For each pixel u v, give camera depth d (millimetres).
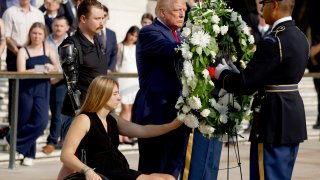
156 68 9867
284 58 8992
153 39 9719
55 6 17156
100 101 9125
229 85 9086
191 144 10242
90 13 10523
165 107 9836
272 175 9164
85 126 9023
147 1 23188
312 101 22516
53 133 15445
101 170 8984
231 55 9711
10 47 15203
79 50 10469
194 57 9086
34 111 14500
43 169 14234
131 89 17141
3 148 15414
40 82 14484
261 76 8953
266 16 9281
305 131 9375
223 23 9555
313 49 19375
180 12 9820
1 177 13297
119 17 22469
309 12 21125
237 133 9789
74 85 10398
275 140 9109
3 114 16875
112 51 16906
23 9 16406
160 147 9891
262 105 9188
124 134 9500
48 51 15062
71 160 8789
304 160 15945
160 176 8844
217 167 10586
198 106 9023
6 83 17719
